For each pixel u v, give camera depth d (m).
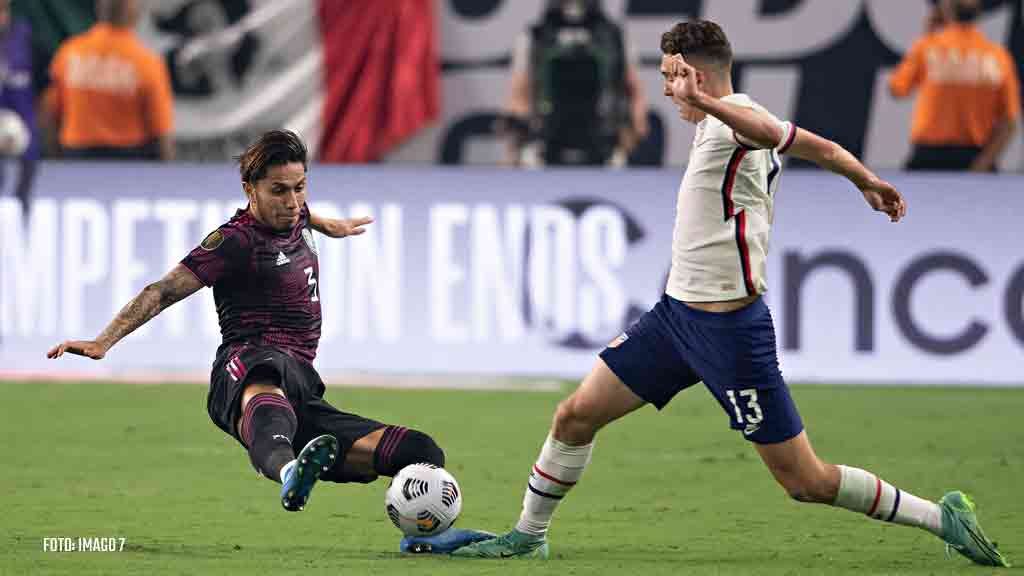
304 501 20.19
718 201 21.27
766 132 20.12
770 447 21.61
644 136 59.38
